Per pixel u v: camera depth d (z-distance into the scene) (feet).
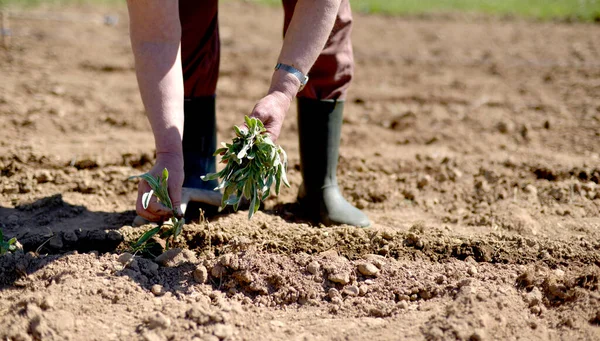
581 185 11.14
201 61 9.17
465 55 21.81
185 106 9.45
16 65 18.29
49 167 11.69
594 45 22.88
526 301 7.70
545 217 10.24
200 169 9.76
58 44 20.75
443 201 11.25
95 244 8.71
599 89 17.31
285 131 14.51
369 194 11.28
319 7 7.42
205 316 7.11
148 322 7.04
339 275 8.07
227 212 9.92
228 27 25.08
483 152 13.35
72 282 7.54
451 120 15.34
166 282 7.96
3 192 10.71
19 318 6.91
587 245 8.84
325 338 7.09
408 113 15.72
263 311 7.74
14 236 9.09
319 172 9.77
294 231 9.00
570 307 7.56
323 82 9.29
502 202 10.89
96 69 18.74
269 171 7.39
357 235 8.93
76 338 6.79
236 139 7.40
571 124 14.70
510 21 27.99
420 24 27.17
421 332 7.04
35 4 26.50
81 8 26.50
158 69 7.44
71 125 14.21
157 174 7.39
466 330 6.88
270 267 8.18
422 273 8.26
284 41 7.63
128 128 14.49
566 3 31.24
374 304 7.88
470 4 31.35
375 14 29.01
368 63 20.62
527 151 13.06
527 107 16.15
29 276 7.83
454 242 8.79
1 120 13.97
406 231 9.12
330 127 9.57
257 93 17.30
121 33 22.91
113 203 10.68
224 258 8.11
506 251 8.70
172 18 7.41
